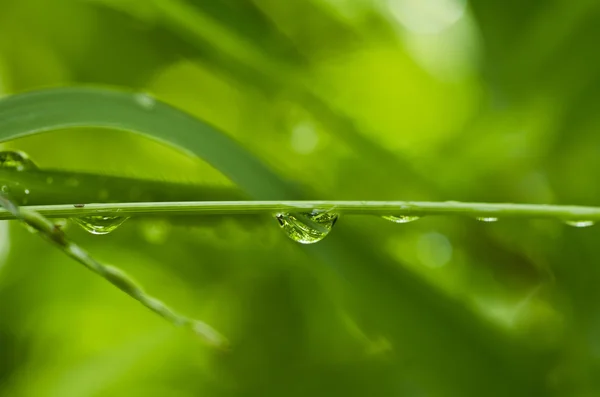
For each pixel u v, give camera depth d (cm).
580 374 16
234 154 15
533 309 16
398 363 16
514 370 15
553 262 16
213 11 16
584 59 16
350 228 15
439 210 14
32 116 14
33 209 13
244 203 14
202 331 14
